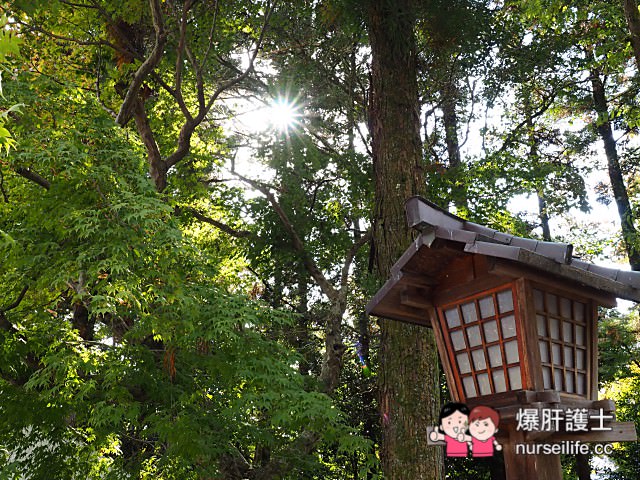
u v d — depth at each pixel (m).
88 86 11.35
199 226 14.90
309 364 14.66
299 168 13.70
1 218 7.23
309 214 14.02
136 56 10.68
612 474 14.70
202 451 7.27
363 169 13.22
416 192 8.59
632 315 15.68
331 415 7.54
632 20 8.31
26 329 7.69
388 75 9.04
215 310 7.48
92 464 8.02
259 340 8.07
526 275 3.16
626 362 14.98
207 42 12.20
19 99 6.74
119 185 6.95
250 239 13.79
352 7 9.28
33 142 6.74
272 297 14.62
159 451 8.99
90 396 7.51
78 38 10.38
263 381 7.48
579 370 3.37
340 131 14.42
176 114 13.77
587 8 12.60
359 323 14.76
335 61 13.60
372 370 14.52
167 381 8.00
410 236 8.30
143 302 6.81
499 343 3.24
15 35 2.49
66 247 6.85
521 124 15.27
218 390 8.58
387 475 7.75
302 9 12.79
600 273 3.35
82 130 7.20
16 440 7.77
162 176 11.04
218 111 15.01
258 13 12.73
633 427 3.13
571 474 15.43
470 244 3.21
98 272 6.15
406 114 8.92
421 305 3.55
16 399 7.07
